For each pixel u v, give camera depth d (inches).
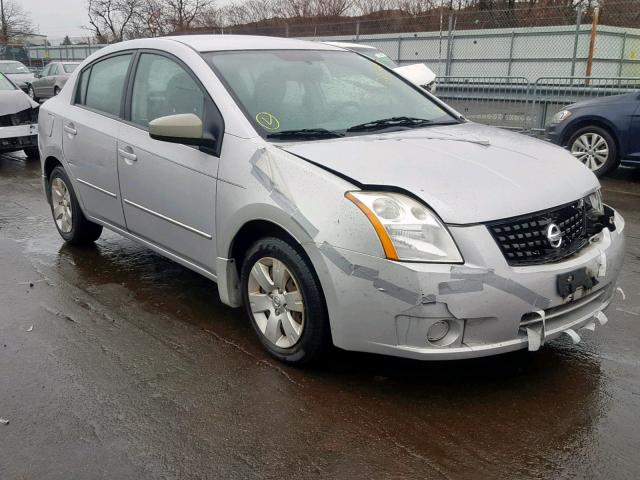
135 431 118.5
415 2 1166.3
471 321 118.0
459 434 117.9
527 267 120.6
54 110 217.5
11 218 273.6
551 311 125.6
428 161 133.6
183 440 116.0
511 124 501.7
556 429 119.3
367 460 110.4
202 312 172.2
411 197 121.0
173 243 168.2
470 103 526.3
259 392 131.6
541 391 132.3
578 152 366.9
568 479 105.9
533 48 682.8
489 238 117.7
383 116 167.3
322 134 150.8
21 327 162.2
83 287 190.2
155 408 126.0
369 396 130.2
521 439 116.3
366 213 119.4
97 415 123.5
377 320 120.6
